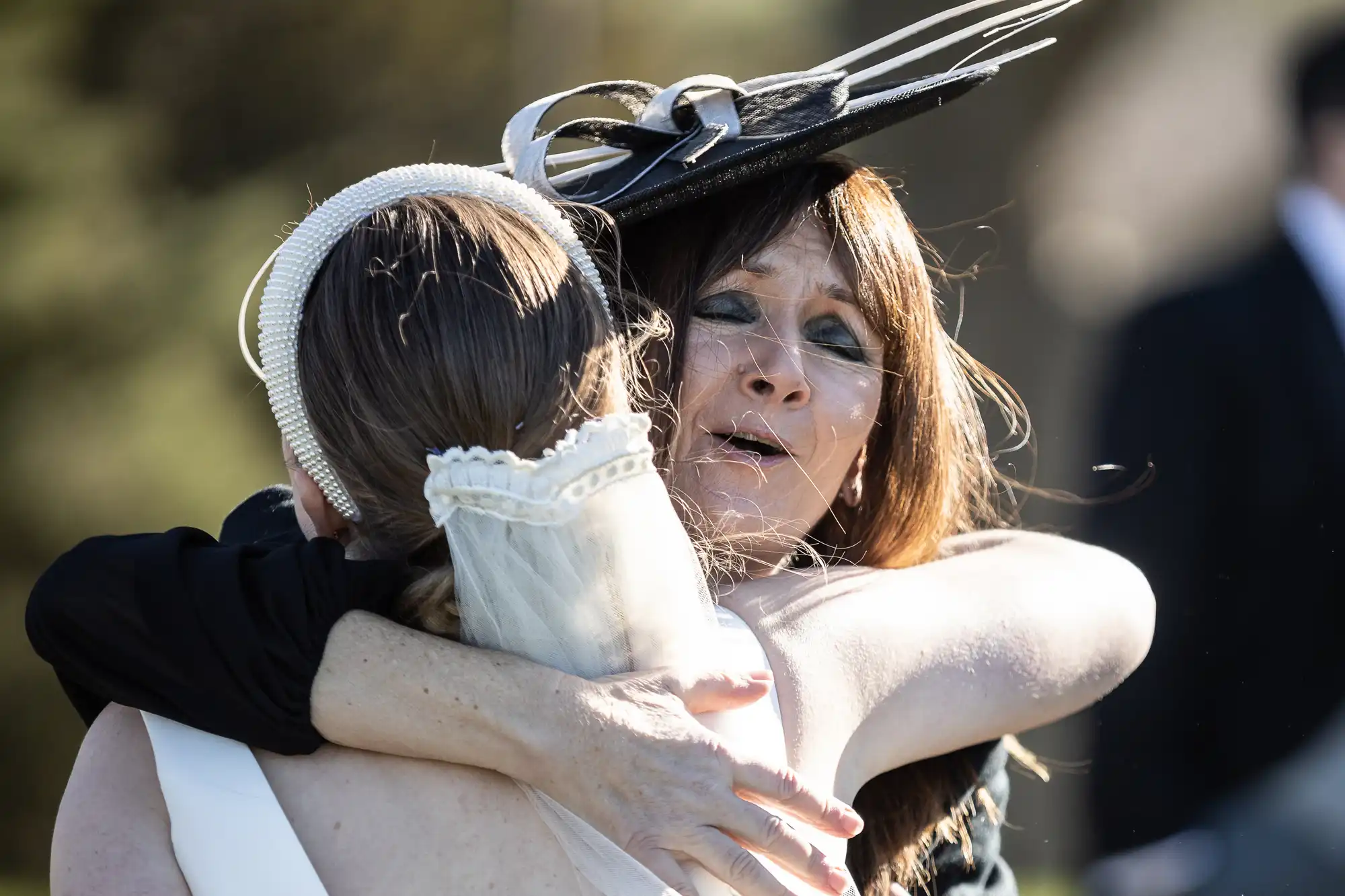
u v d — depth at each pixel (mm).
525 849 5461
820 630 6543
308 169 25359
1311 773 10555
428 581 5891
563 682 5500
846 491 8234
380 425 5617
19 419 23031
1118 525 12094
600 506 5551
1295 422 11797
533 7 25250
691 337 7301
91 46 25328
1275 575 11562
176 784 5559
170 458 22484
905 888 7418
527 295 5602
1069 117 32156
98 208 23953
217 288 23453
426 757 5578
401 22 25562
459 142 25797
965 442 8945
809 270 7418
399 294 5582
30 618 5871
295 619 5637
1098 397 12555
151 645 5668
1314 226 12492
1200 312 12195
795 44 25797
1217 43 27984
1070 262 32438
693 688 5660
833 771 6211
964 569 7516
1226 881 10406
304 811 5543
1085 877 11484
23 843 24047
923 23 8047
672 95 7516
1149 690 11516
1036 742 18906
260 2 25469
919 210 32844
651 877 5324
